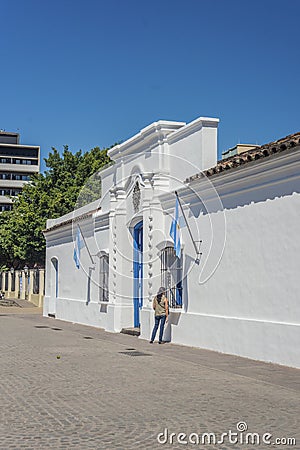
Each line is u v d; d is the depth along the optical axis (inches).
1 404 340.2
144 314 701.9
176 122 693.9
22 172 4419.3
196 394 368.8
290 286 478.3
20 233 1646.2
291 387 391.5
